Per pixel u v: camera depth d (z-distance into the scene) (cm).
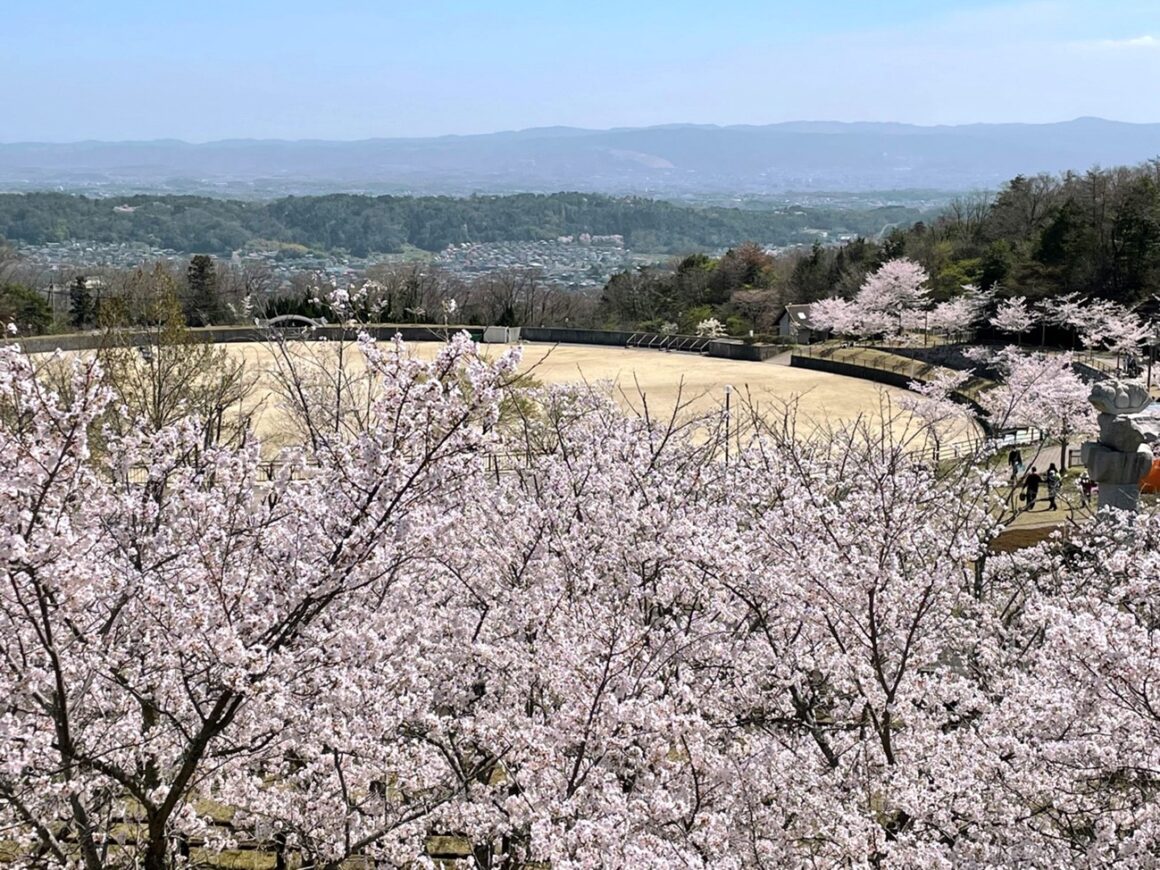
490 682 994
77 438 656
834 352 6919
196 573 725
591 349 7575
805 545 1020
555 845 686
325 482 798
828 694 1112
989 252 7612
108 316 2959
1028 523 2189
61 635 763
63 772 764
